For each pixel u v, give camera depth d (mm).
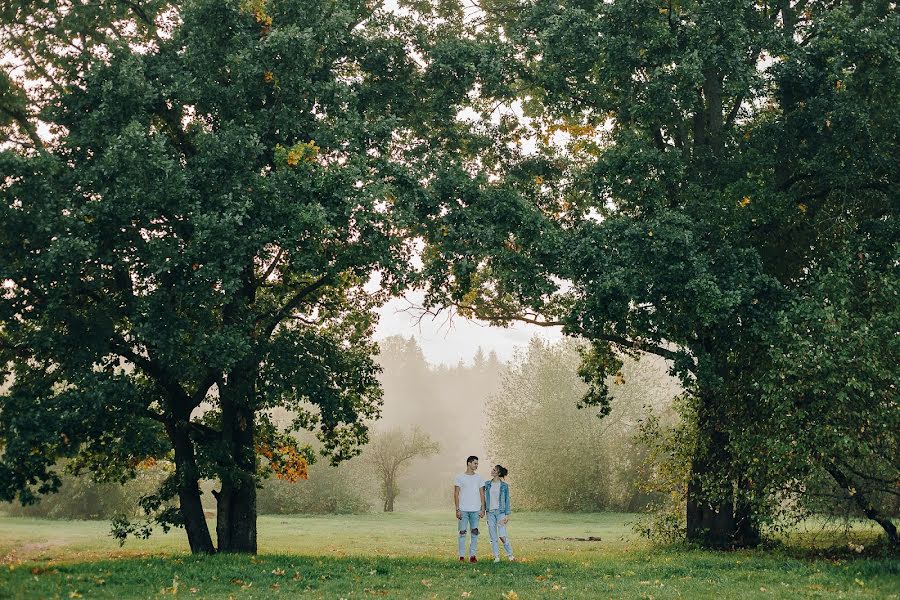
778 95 15828
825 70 14875
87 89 13672
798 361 12789
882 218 15398
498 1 18859
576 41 15836
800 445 12719
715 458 16953
